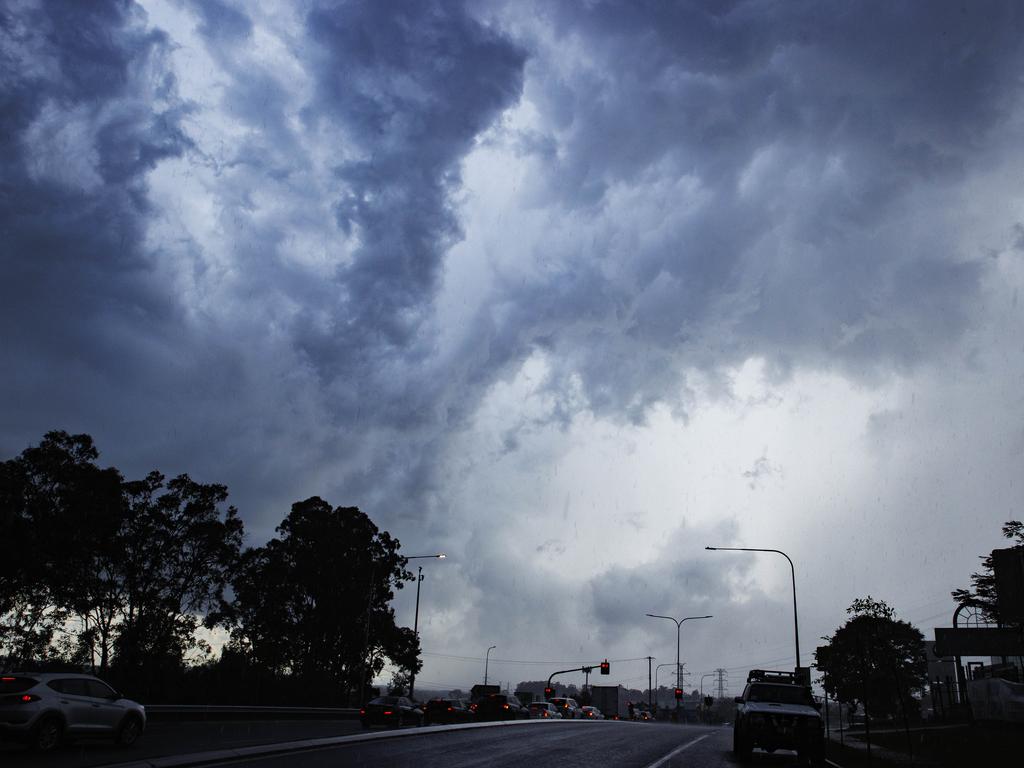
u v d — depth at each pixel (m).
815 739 21.27
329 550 68.12
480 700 49.44
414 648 73.75
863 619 33.88
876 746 28.47
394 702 38.88
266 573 66.12
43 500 46.72
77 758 17.47
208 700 52.91
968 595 37.66
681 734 34.16
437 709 45.97
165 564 51.59
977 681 33.34
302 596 68.50
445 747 21.80
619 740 27.72
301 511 70.19
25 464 47.03
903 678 49.59
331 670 69.88
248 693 56.94
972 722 32.94
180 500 52.84
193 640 52.88
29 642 47.12
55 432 48.44
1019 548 26.03
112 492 49.53
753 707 21.97
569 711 63.72
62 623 49.09
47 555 45.66
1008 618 28.02
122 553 49.84
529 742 24.89
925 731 32.78
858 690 47.16
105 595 49.78
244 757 17.03
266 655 63.50
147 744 21.81
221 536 52.91
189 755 16.47
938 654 42.31
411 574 76.12
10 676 19.45
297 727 34.09
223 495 54.25
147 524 51.25
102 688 20.88
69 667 46.19
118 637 50.22
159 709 34.50
